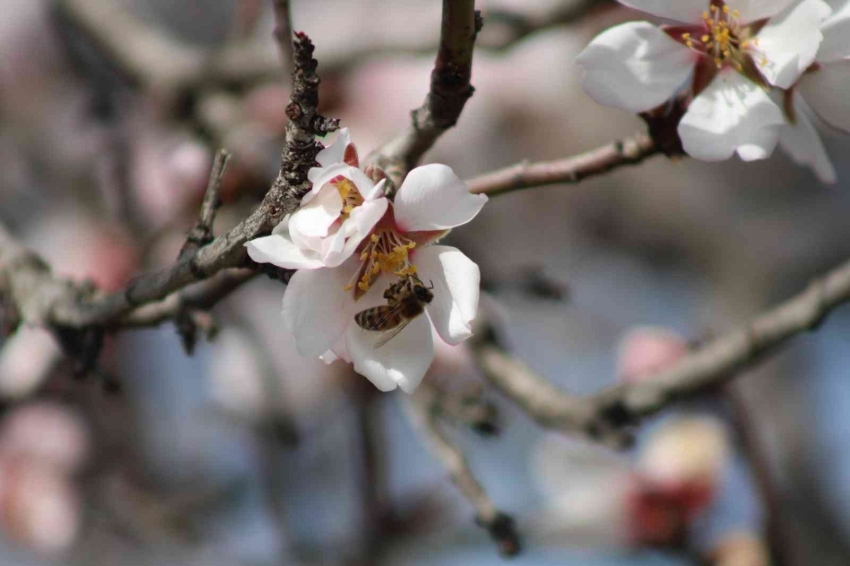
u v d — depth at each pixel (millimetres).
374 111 874
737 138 558
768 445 981
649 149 568
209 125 768
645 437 801
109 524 941
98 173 941
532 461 918
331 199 532
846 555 885
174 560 893
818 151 575
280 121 792
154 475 976
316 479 868
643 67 564
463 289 542
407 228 542
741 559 739
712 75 564
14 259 634
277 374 783
